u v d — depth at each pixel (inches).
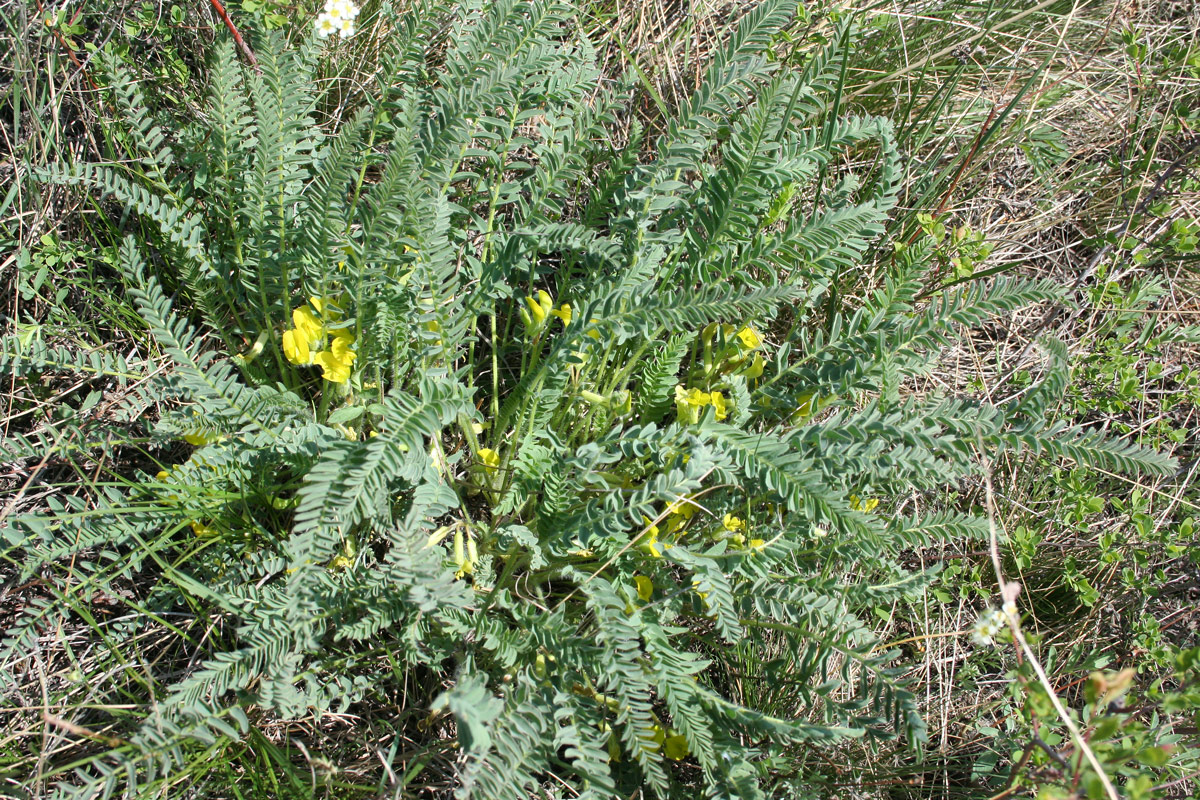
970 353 124.2
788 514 90.3
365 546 85.1
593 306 79.7
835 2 129.0
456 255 94.7
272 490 85.5
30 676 83.7
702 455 70.9
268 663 72.4
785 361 94.8
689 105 87.7
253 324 98.3
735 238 89.0
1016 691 74.6
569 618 87.0
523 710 67.7
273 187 84.4
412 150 72.0
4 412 92.2
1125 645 104.4
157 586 82.3
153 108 103.6
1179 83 136.0
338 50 112.4
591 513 76.8
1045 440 79.3
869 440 78.6
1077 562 109.3
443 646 78.6
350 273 80.0
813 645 82.8
